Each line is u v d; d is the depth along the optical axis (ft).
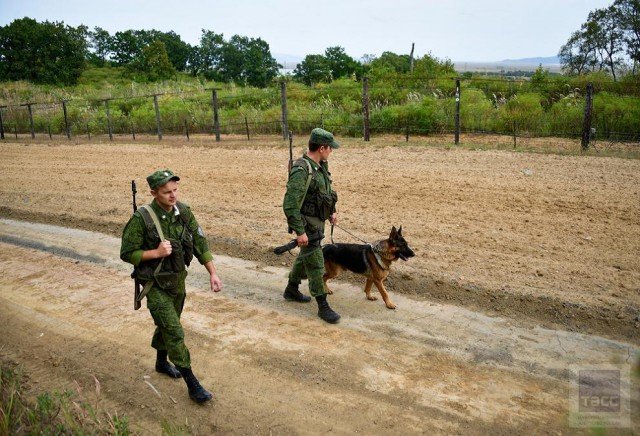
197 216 28.37
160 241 12.28
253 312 17.53
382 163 40.55
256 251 22.84
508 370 13.60
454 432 11.41
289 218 15.81
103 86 154.92
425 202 29.01
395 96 73.41
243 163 44.24
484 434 11.32
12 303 18.92
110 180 39.78
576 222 24.54
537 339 15.01
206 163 45.21
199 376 13.93
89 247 24.81
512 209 27.04
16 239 26.58
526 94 65.16
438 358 14.29
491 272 19.03
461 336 15.37
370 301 17.98
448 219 25.75
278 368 14.11
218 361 14.60
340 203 29.53
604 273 18.65
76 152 56.80
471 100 67.46
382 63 116.06
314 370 13.94
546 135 53.98
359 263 17.17
